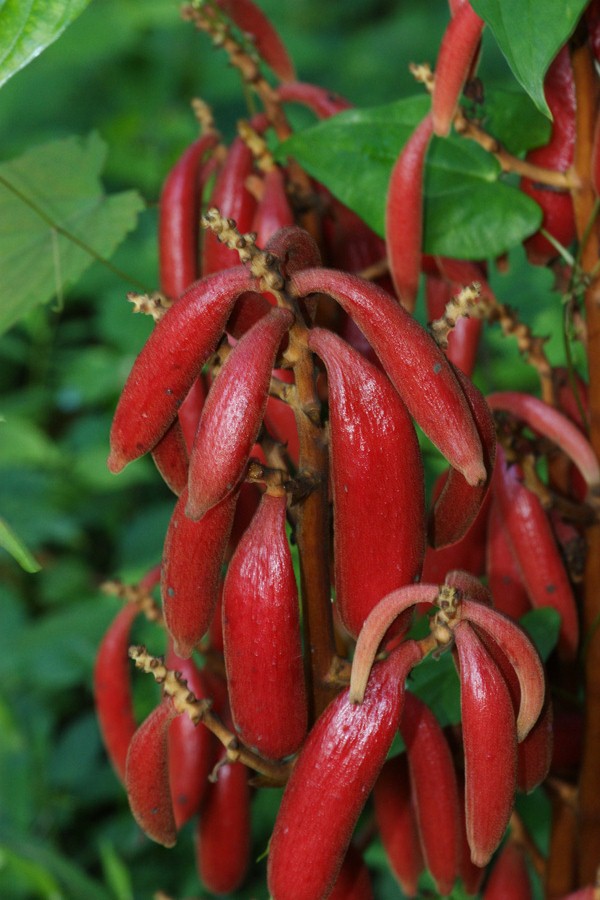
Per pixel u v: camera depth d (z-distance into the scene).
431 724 0.77
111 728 0.89
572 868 0.90
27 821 1.53
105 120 2.56
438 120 0.79
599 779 0.87
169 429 0.73
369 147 0.86
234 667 0.72
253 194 0.87
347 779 0.71
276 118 0.90
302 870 0.72
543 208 0.86
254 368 0.68
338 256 0.91
